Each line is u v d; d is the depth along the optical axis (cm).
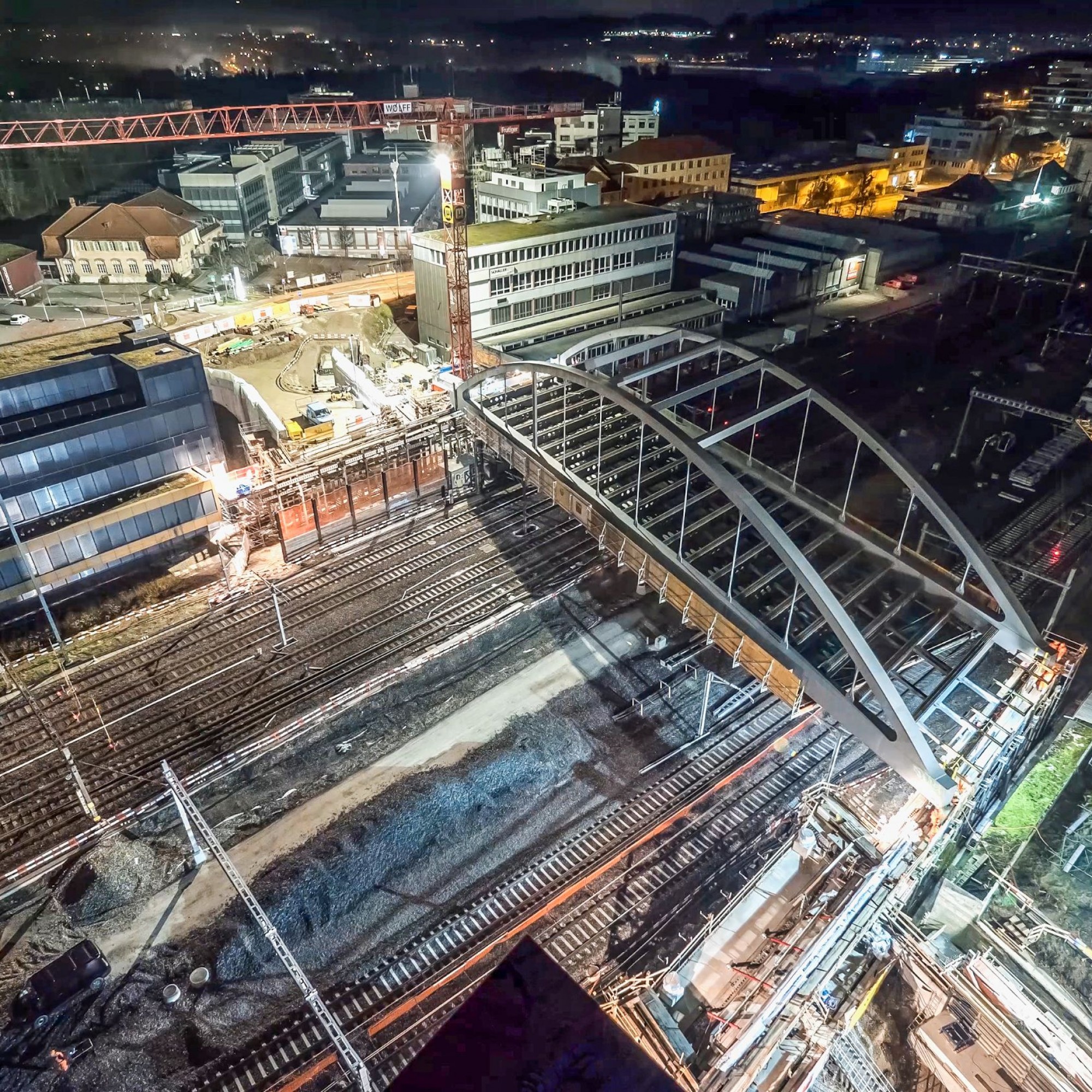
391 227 11656
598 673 4753
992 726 3809
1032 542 5862
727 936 3338
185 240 10275
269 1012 3172
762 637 3919
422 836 3816
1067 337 9712
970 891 3625
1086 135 14675
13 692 4575
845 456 6900
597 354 7950
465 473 6294
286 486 5434
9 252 9631
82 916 3459
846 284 10638
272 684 4641
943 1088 3145
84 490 4984
